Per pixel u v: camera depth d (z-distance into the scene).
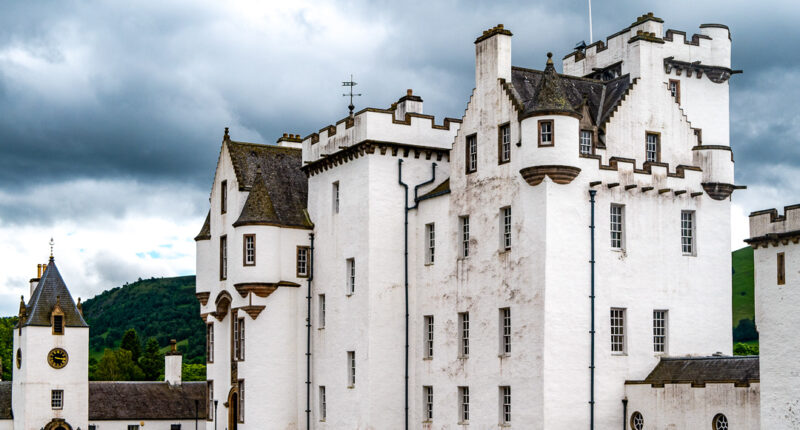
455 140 60.41
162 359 155.25
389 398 61.69
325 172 68.06
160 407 96.19
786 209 45.31
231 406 70.38
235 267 67.88
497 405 54.97
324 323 67.25
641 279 54.94
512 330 54.25
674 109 59.28
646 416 52.12
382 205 62.75
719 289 57.31
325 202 67.81
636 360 54.25
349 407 62.94
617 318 54.34
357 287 63.12
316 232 68.62
